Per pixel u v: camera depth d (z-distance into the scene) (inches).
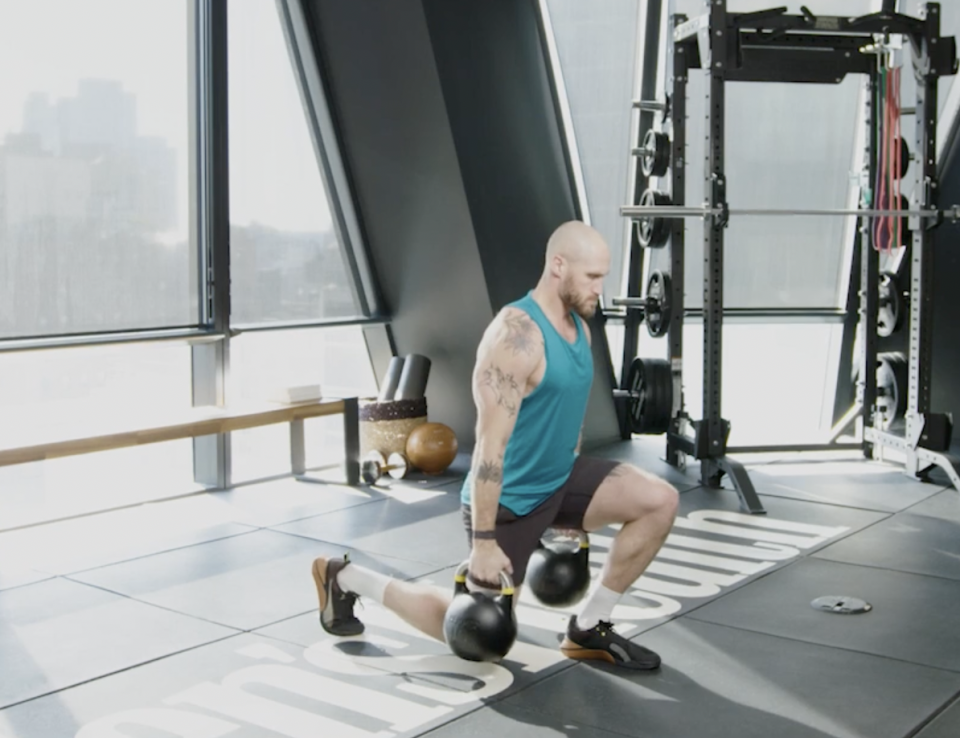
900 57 209.5
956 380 244.2
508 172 223.5
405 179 218.4
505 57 221.5
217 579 145.9
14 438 156.5
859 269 246.7
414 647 120.6
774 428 264.2
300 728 99.7
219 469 199.3
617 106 242.1
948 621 130.0
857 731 99.7
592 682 111.0
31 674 113.0
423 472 213.8
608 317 256.2
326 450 234.7
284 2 211.9
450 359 230.1
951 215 199.0
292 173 217.8
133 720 101.5
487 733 99.0
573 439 108.4
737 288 251.8
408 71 207.0
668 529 111.3
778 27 190.5
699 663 116.6
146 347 192.7
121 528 172.4
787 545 163.5
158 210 190.1
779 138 241.8
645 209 190.1
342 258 230.2
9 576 147.2
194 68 191.9
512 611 103.7
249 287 212.2
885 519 179.2
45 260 176.6
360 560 155.1
